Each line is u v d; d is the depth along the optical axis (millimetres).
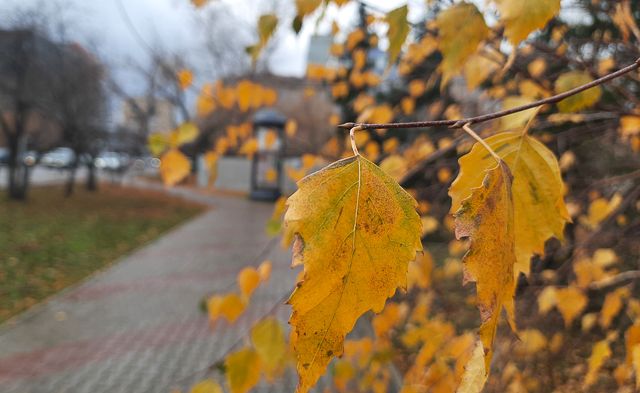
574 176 3010
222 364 1664
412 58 2354
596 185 2404
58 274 8945
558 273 2367
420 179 3387
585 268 2096
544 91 1712
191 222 16547
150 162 33594
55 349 5566
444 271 2715
